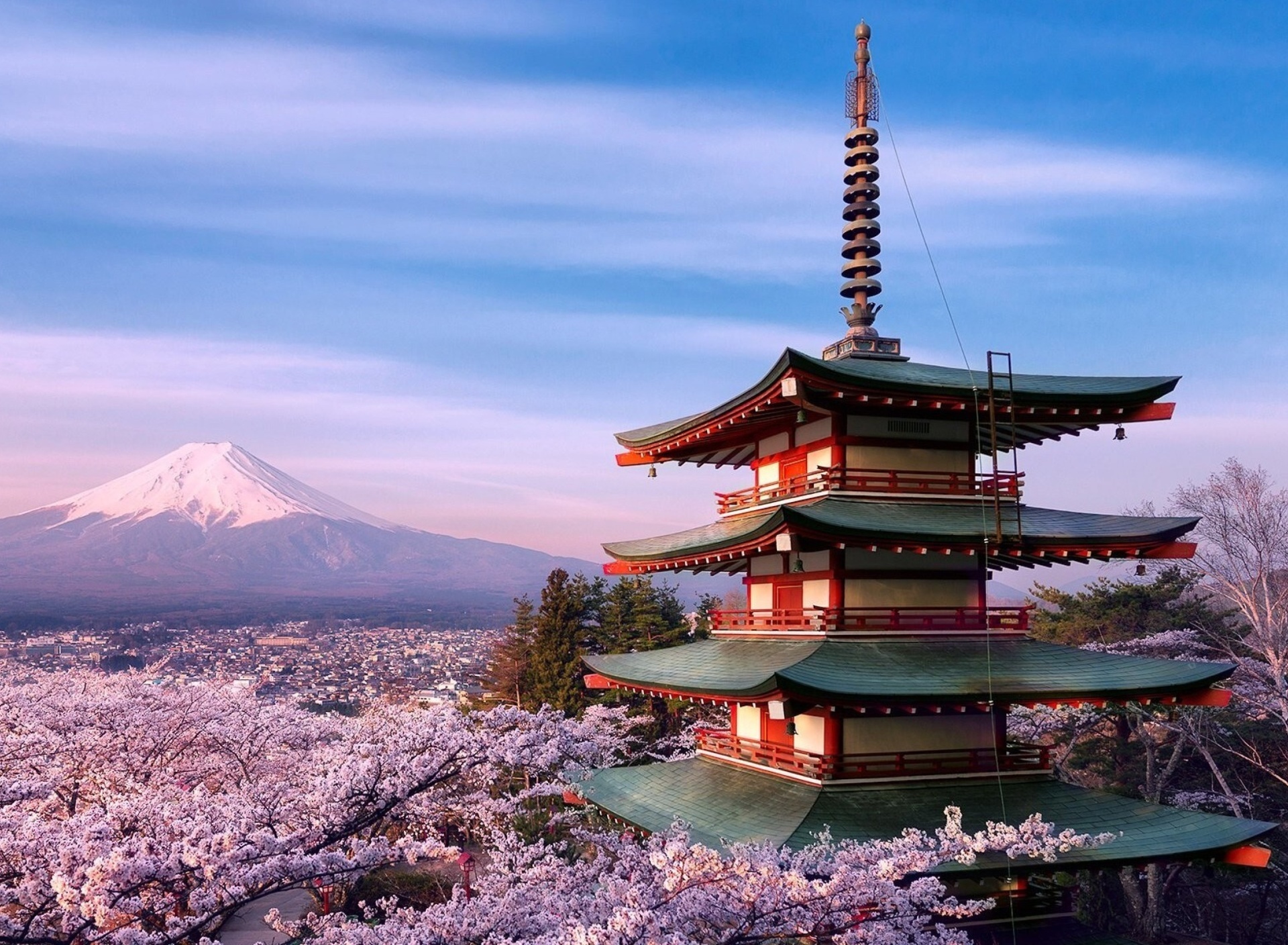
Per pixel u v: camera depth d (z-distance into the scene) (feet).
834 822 62.34
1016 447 75.41
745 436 85.05
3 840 41.93
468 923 46.29
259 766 92.84
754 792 70.59
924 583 72.84
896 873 46.09
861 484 71.97
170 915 44.47
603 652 204.13
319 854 46.24
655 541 91.09
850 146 87.61
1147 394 71.26
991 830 52.26
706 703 175.01
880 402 69.10
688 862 44.80
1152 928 109.91
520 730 68.23
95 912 38.86
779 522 64.28
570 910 49.62
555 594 204.23
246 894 44.98
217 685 118.73
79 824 44.60
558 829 92.68
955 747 70.33
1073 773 134.51
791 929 45.62
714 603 218.38
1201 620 147.23
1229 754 124.57
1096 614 157.17
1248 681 124.88
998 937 65.00
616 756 147.54
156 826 46.75
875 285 84.48
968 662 68.69
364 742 60.90
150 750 87.45
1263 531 120.88
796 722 71.46
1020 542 67.31
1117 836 62.28
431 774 56.54
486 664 266.36
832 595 71.15
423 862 118.01
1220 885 120.26
